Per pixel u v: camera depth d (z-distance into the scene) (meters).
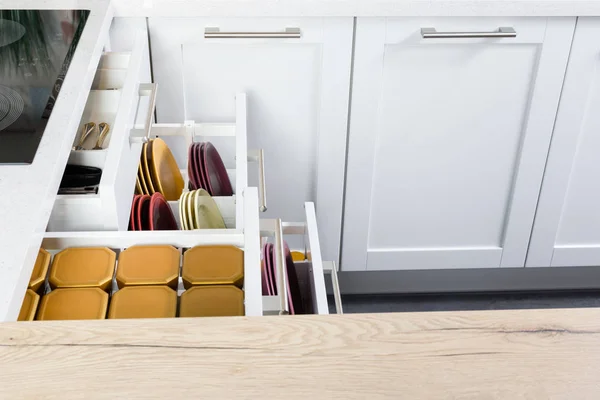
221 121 2.00
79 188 1.20
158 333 0.59
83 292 0.97
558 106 1.98
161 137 2.00
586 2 1.79
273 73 1.91
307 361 0.56
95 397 0.53
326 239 2.19
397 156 2.05
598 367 0.56
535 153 2.05
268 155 2.05
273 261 1.24
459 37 1.81
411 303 2.33
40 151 1.12
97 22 1.64
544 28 1.85
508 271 2.34
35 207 0.97
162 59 1.88
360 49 1.86
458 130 2.02
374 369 0.56
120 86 1.57
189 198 1.34
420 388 0.54
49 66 1.42
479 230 2.20
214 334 0.59
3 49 1.49
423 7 1.78
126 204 1.29
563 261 2.26
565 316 0.61
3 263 0.86
